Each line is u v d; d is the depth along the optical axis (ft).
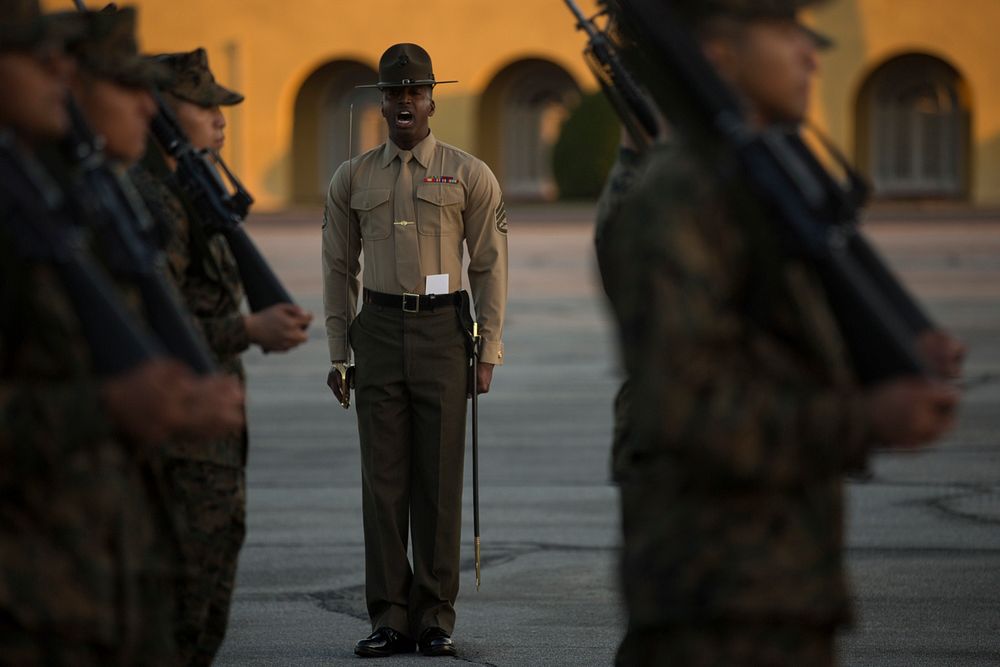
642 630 17.06
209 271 26.50
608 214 26.68
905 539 48.14
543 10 265.34
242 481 27.12
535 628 39.40
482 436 67.56
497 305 39.29
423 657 37.11
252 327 26.27
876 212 230.27
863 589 42.27
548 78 276.00
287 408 76.64
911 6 249.14
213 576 26.43
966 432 66.59
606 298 27.12
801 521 16.71
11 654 16.44
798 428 15.72
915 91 259.39
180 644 26.25
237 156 275.39
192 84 27.14
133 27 21.26
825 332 16.60
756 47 17.17
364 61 271.90
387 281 38.73
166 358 18.81
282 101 273.54
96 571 16.85
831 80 253.44
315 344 102.94
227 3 273.13
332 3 271.08
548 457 62.64
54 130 17.44
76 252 16.69
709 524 16.60
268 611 41.32
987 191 250.16
